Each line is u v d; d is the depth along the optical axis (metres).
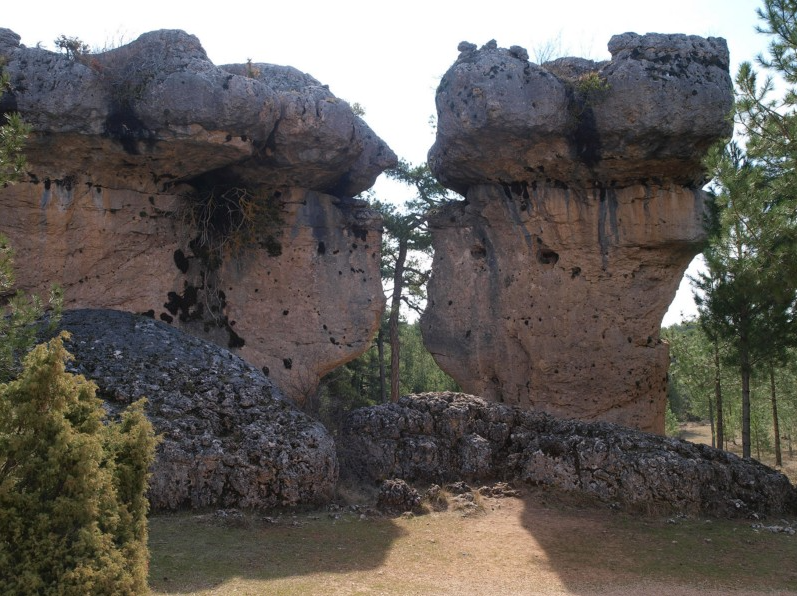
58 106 15.26
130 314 16.53
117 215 17.16
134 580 7.02
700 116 16.78
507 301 19.75
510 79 17.09
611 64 17.28
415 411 16.09
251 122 16.09
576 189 18.73
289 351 18.77
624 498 13.76
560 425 15.95
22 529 6.51
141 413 8.34
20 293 10.71
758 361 19.27
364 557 10.60
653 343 19.27
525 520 12.94
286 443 13.15
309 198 19.11
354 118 17.78
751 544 11.82
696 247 18.50
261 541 10.98
